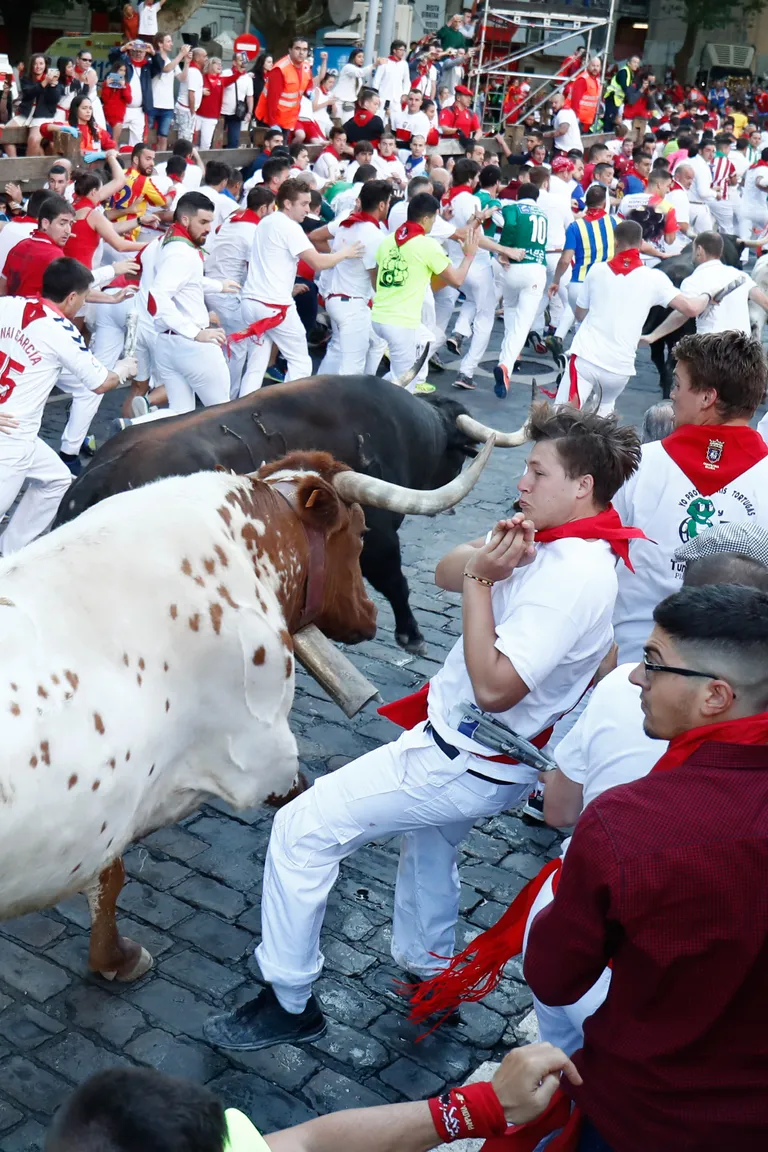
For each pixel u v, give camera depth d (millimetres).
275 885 3219
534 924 2229
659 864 1977
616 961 2119
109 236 9562
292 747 3730
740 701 2148
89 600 3068
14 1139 3135
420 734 3133
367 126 16266
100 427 9219
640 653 4148
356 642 4273
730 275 9180
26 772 2791
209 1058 3455
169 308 7539
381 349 10633
